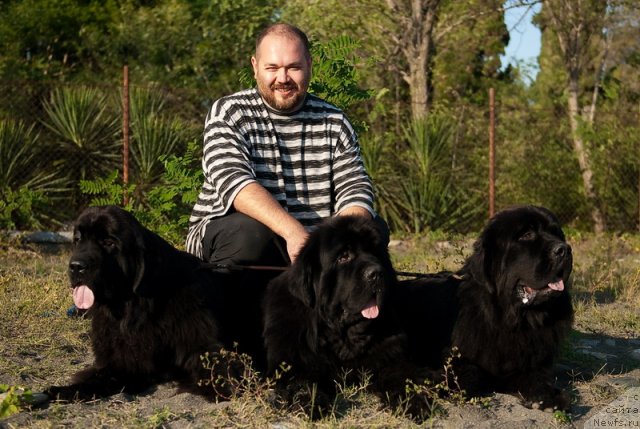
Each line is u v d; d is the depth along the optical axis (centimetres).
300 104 536
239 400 414
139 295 443
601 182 1462
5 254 979
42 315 629
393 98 1770
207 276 486
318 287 435
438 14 1822
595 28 1747
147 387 458
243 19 1917
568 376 497
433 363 473
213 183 517
